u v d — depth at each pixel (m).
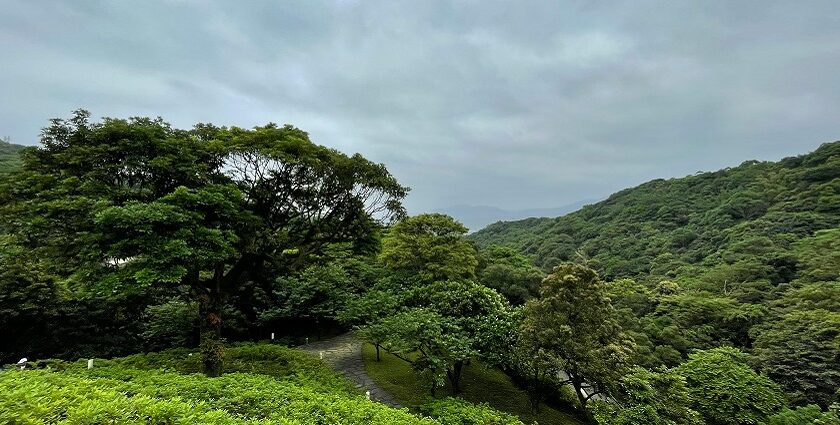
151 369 10.33
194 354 13.04
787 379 18.02
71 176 9.90
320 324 24.75
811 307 22.67
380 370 17.58
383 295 16.97
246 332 22.45
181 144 11.02
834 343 17.73
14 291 15.09
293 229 14.29
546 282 14.08
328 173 13.34
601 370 12.21
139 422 4.43
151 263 9.31
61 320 16.31
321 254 15.41
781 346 19.62
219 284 12.94
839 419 12.56
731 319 24.89
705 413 13.86
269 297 22.72
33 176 9.83
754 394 14.00
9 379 5.34
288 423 5.63
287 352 14.30
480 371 18.81
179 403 5.27
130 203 9.55
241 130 12.77
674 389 11.99
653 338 23.59
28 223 9.36
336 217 14.93
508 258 31.30
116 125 10.48
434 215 22.91
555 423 14.88
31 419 3.86
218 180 11.74
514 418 10.18
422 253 20.58
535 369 13.96
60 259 10.52
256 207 12.86
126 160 10.24
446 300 15.80
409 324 13.28
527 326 13.52
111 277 9.70
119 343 17.30
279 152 11.53
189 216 9.72
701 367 15.41
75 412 4.11
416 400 14.27
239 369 12.13
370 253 16.38
